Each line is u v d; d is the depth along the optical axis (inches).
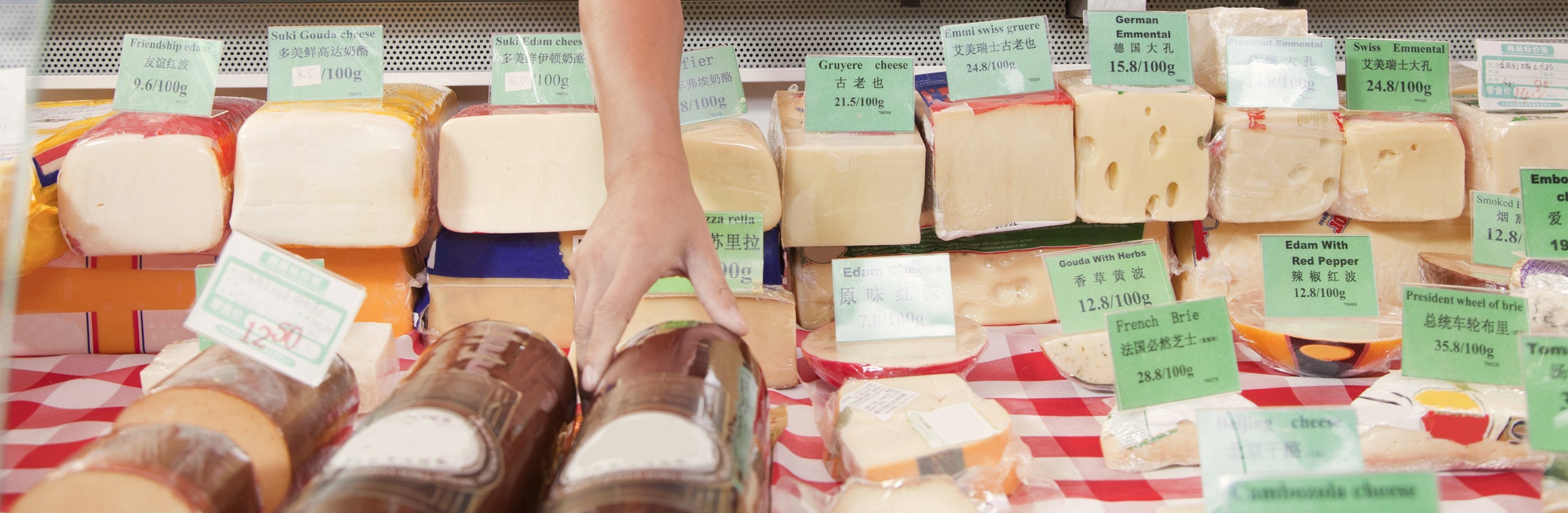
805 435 48.5
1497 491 41.4
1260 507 33.5
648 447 29.1
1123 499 41.6
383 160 54.7
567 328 59.6
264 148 54.2
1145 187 60.8
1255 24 64.1
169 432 31.5
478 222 57.1
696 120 60.0
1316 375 54.3
